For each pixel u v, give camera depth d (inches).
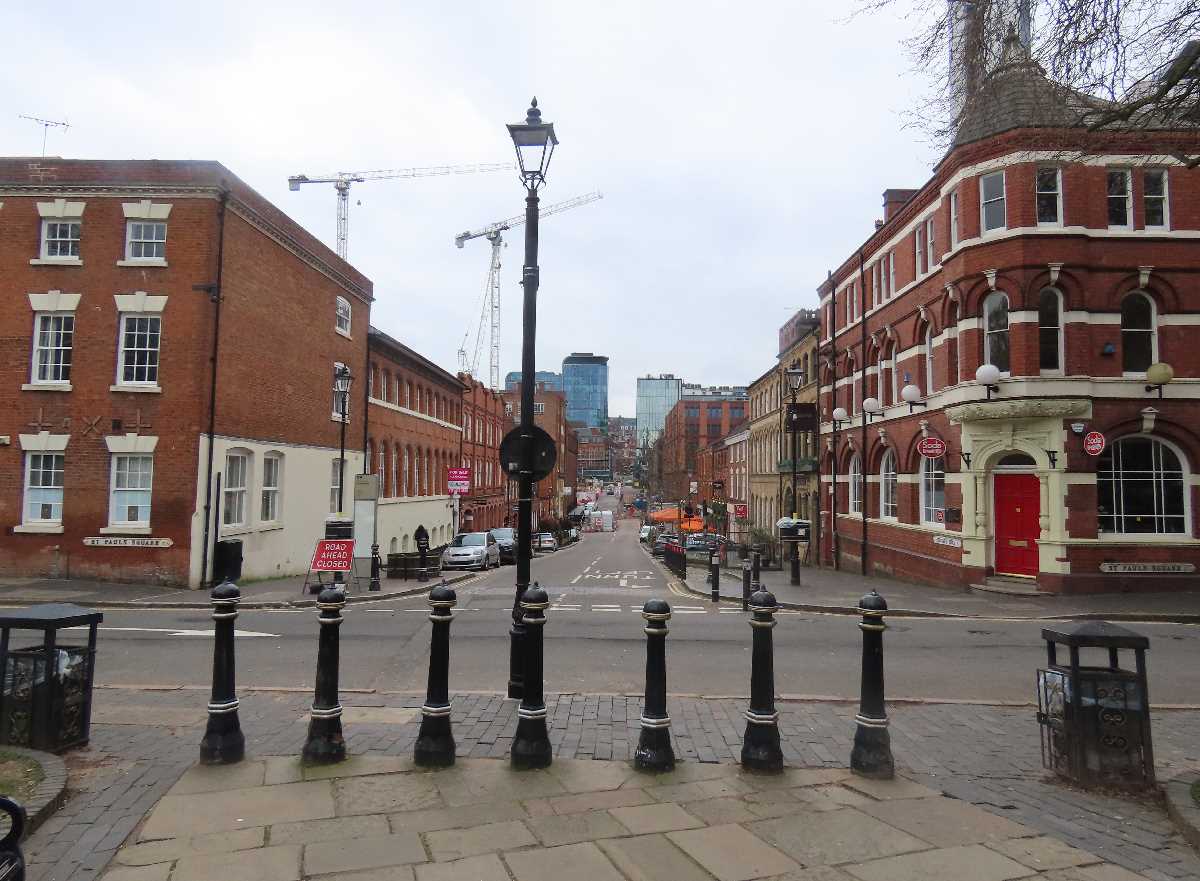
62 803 201.0
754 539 1630.2
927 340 920.9
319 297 1046.4
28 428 767.7
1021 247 733.3
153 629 527.8
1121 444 741.3
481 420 2113.7
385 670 397.7
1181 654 457.7
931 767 240.5
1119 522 733.9
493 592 807.7
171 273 779.4
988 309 774.5
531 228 331.6
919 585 887.7
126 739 259.8
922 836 185.0
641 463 6392.7
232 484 846.5
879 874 165.8
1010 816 198.7
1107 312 735.7
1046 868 169.2
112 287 778.2
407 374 1424.7
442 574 1024.9
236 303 831.1
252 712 298.5
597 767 230.4
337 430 1101.7
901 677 389.7
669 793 210.8
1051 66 311.3
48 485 772.6
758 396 2069.4
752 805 202.8
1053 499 724.7
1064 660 432.8
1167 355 738.2
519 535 323.9
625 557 1819.6
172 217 784.9
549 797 207.0
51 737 238.7
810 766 237.1
